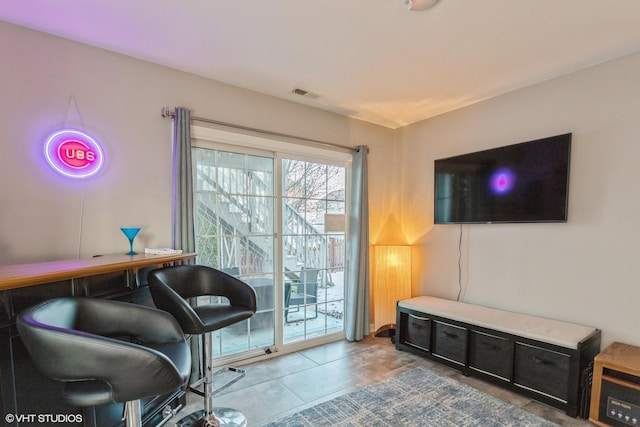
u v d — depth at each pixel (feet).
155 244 7.68
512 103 9.25
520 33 6.33
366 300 11.34
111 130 7.10
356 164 11.34
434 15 5.74
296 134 10.11
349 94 9.52
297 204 10.46
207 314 6.03
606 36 6.41
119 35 6.48
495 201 9.39
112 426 5.48
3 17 5.86
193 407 7.05
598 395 6.31
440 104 10.30
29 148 6.20
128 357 3.13
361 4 5.44
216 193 8.82
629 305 7.14
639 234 7.02
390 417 6.61
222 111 8.68
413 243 12.10
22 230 6.13
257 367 9.00
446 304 9.98
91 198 6.86
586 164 7.80
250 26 6.15
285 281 10.15
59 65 6.52
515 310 9.13
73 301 4.17
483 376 8.16
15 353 4.10
